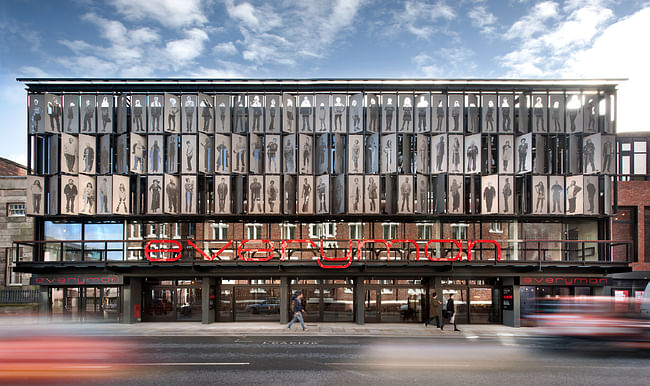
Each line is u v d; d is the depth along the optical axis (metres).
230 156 25.27
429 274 24.23
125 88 25.77
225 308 25.58
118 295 25.00
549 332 18.11
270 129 25.33
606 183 24.62
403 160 25.34
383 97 25.52
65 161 24.80
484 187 24.84
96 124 25.50
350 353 15.66
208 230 25.92
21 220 30.83
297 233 26.06
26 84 25.61
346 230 25.97
